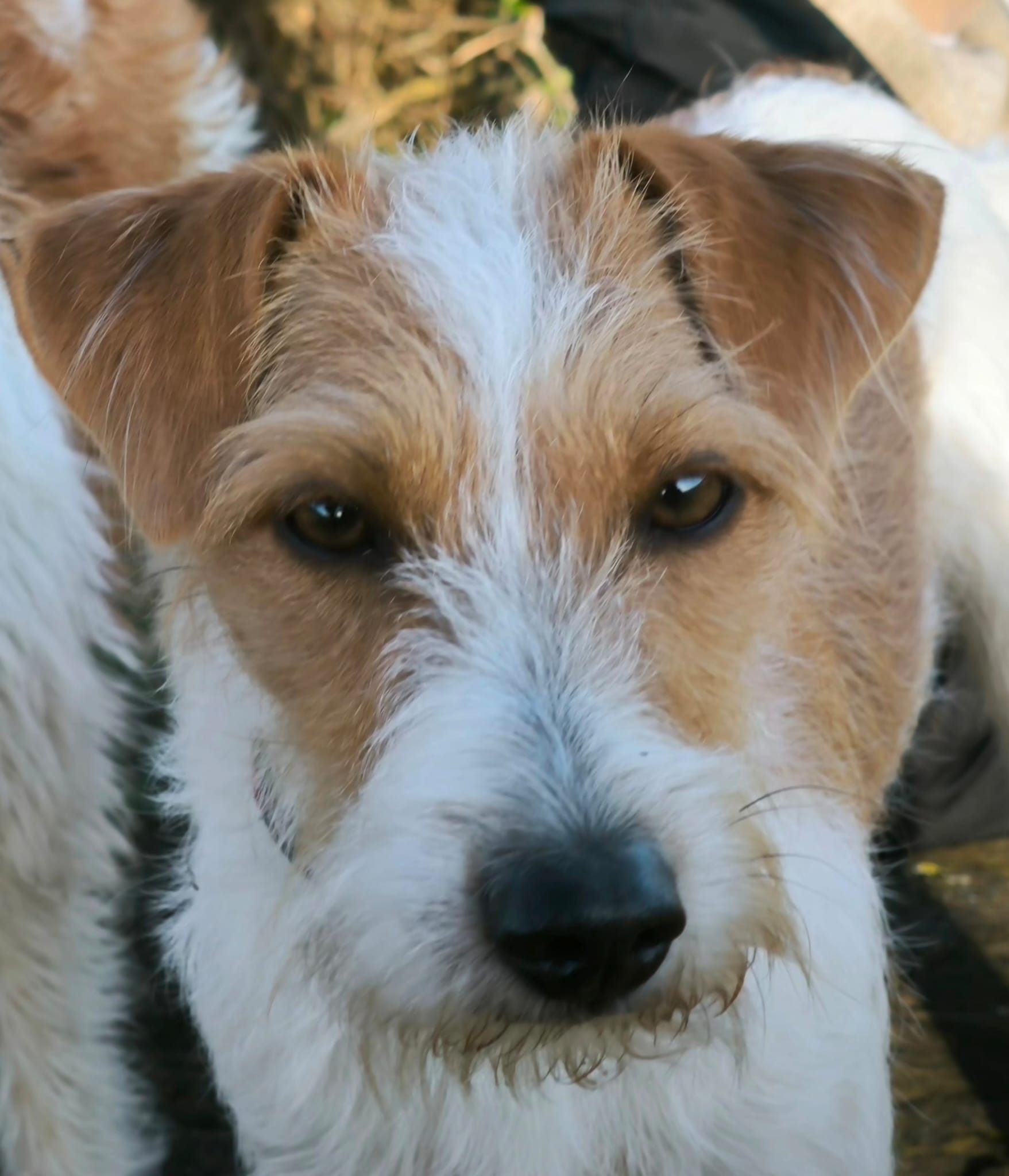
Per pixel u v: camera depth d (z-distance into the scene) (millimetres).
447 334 755
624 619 753
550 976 725
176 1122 921
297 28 1400
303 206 780
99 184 929
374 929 737
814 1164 805
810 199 789
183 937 845
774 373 776
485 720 737
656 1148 801
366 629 757
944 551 938
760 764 792
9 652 870
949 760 973
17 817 878
